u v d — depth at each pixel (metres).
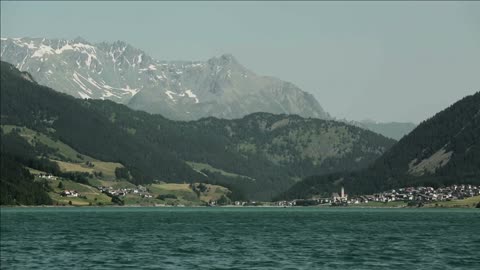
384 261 154.75
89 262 155.25
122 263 153.38
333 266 146.25
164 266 147.75
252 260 158.75
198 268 144.12
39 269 142.75
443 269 140.00
